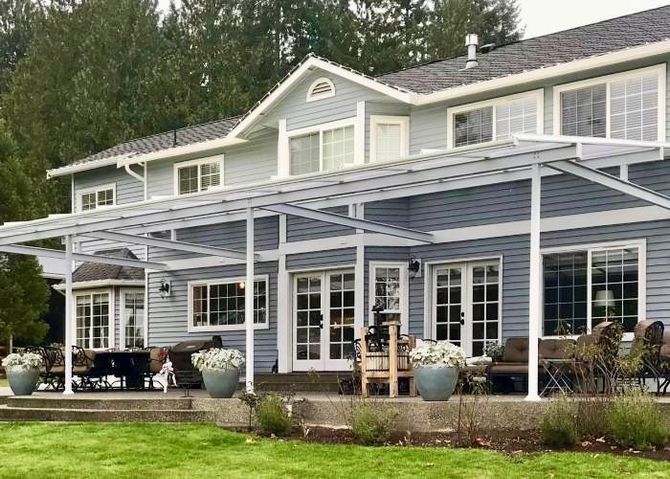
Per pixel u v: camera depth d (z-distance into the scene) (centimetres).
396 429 1136
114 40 4241
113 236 1741
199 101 4103
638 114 1492
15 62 5169
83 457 1063
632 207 1481
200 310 2148
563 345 1380
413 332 1752
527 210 1617
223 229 2080
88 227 1587
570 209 1562
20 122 4203
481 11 4572
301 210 1527
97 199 2538
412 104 1750
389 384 1334
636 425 990
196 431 1216
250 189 1348
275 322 1959
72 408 1415
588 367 1172
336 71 1827
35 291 2994
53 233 1650
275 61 4359
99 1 4334
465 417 1101
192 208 1449
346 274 1830
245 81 4184
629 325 1476
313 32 4388
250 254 1362
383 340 1366
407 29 4275
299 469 964
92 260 2008
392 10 4316
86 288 2586
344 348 1820
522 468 923
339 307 1836
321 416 1222
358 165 1233
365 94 1798
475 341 1686
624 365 1110
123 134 4009
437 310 1742
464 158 1156
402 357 1332
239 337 2045
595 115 1545
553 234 1579
